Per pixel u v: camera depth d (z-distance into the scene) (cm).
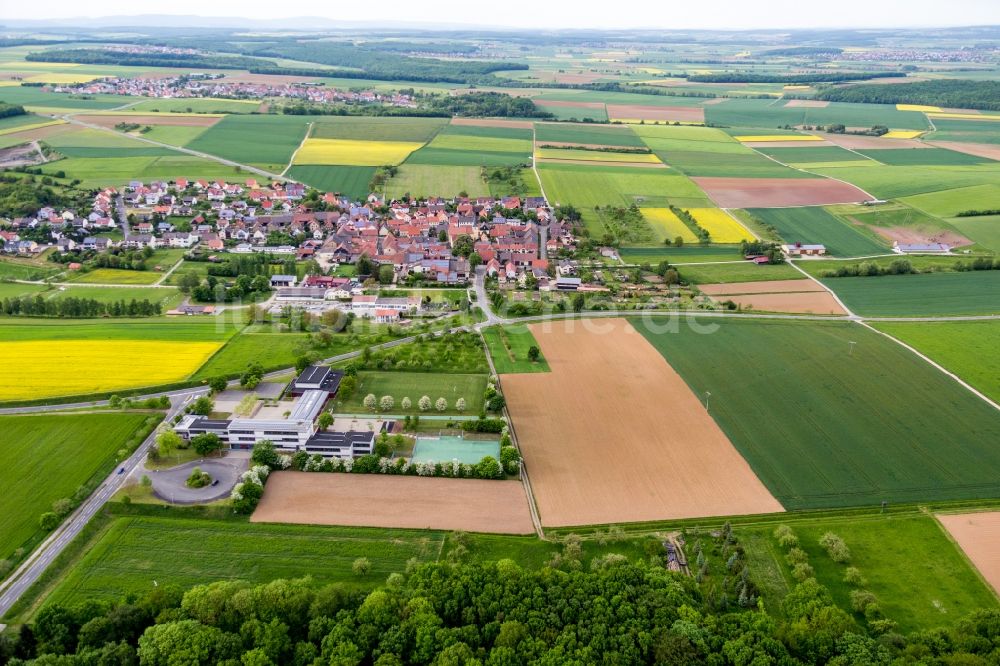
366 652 10106
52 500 13462
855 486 14375
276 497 13788
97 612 10562
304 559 12194
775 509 13688
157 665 9719
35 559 12019
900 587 11750
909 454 15450
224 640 9988
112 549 12312
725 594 11294
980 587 11762
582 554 12400
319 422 16138
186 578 11700
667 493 14125
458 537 12562
